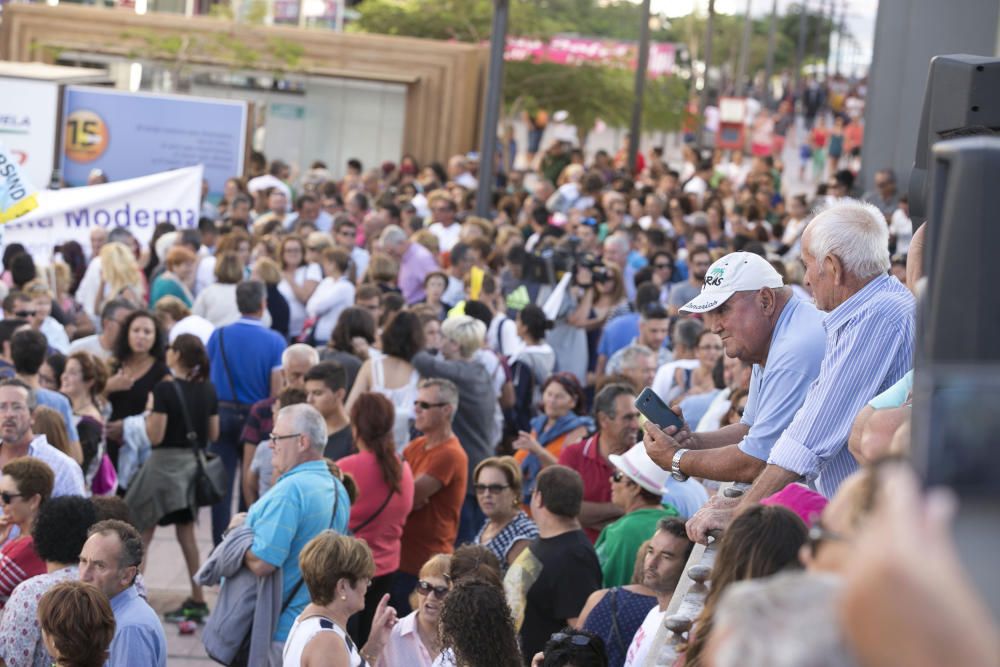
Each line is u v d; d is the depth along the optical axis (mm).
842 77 186125
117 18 60438
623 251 29500
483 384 19500
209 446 21609
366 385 19609
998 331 4277
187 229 28953
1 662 11789
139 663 11469
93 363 18938
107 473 18922
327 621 11703
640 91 60469
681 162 96000
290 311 27656
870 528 2523
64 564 12133
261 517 13797
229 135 46500
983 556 2410
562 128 74750
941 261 4340
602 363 24938
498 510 14938
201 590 19656
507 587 13336
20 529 13602
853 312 8578
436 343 21750
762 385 9531
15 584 13125
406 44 60875
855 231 8609
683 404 18031
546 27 72562
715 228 40844
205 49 59750
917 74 40750
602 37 90750
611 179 56656
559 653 10102
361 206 38312
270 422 20438
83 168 45906
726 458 9508
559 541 13367
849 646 2508
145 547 19047
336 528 14133
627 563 13992
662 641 8555
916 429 2855
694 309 9672
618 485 14492
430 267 29250
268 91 60781
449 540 17078
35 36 60719
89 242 31188
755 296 9555
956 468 2617
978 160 4270
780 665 2746
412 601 14070
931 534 2430
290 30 60594
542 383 22750
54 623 10242
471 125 62750
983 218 4270
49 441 16422
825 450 8484
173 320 23781
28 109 42062
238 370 21594
